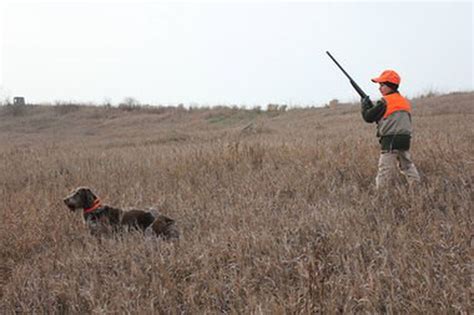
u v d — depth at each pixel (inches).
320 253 193.2
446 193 249.3
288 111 1261.1
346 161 340.2
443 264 173.2
